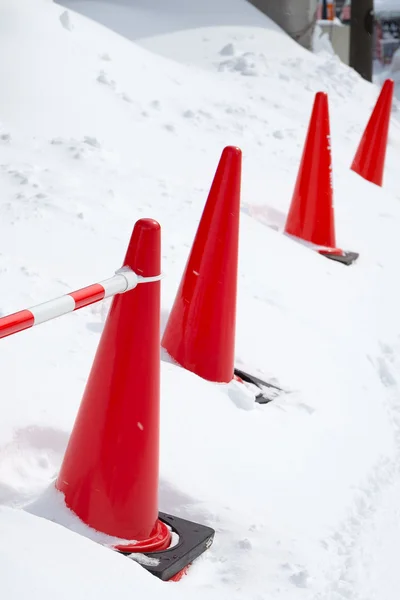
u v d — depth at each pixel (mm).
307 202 9797
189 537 4844
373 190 12547
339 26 24094
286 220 10125
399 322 8805
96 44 13047
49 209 8141
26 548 3984
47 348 6121
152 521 4805
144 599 4004
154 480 4781
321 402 6777
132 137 10758
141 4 19656
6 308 6270
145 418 4691
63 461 4848
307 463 5941
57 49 11844
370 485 6004
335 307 8492
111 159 9820
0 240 7383
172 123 11727
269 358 7105
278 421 6316
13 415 5215
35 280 6828
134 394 4660
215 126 12516
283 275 8633
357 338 8086
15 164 8984
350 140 15203
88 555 4141
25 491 4926
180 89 13484
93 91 11398
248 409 6332
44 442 5250
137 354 4648
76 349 6234
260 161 11859
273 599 4523
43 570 3842
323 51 21281
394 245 10727
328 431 6441
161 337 6883
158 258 4684
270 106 15203
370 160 13430
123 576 4078
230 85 15742
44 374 5770
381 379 7711
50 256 7336
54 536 4184
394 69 38375
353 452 6305
